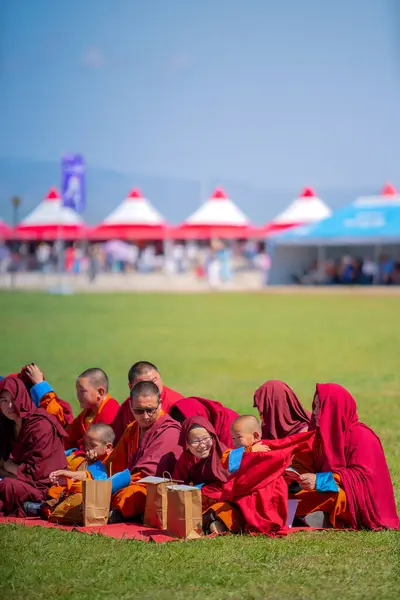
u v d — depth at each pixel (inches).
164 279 3213.6
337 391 405.1
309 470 408.5
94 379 476.7
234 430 411.8
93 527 394.9
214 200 3789.4
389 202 2920.8
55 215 3759.8
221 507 385.4
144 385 427.5
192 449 397.7
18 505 424.2
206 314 1872.5
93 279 3034.0
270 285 2987.2
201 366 1083.9
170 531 380.8
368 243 2795.3
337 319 1734.7
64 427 486.6
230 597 306.5
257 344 1330.0
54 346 1298.0
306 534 382.6
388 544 366.9
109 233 3703.3
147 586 316.8
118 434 461.7
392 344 1311.5
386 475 402.9
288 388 426.9
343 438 400.2
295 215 3725.4
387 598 304.8
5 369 1032.8
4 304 2130.9
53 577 323.9
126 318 1775.3
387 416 719.1
